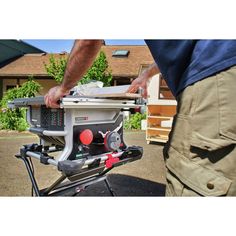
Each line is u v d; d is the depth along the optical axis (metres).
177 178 0.78
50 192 1.73
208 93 0.72
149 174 3.22
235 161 0.69
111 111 1.91
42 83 9.59
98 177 2.08
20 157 1.92
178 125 0.79
